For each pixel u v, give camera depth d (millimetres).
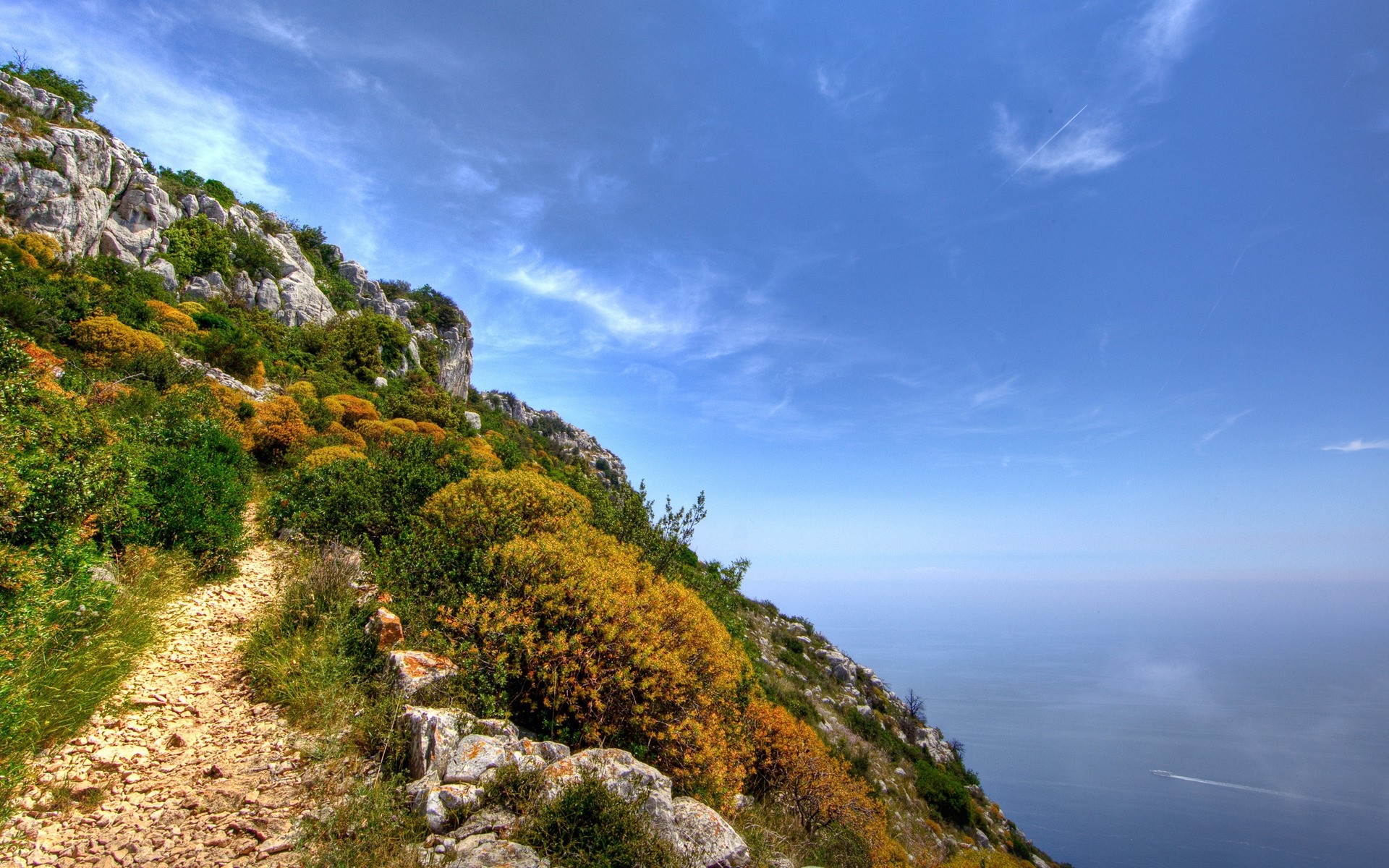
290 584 7035
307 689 4754
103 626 5156
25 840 2986
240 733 4305
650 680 5000
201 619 6398
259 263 40500
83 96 35250
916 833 16516
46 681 4176
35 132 28547
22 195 27125
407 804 3402
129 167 33500
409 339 45344
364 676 4980
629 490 10219
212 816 3285
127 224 32562
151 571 6586
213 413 13594
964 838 19703
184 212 37031
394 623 5363
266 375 24484
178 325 22031
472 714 4355
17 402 6285
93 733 4121
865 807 8742
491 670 4863
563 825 3240
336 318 41156
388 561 6527
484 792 3447
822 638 34719
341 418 22484
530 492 7684
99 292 19312
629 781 3781
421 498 9031
